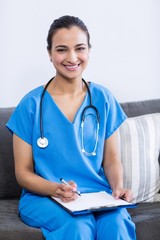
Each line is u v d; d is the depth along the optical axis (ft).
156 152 6.48
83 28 5.64
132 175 6.19
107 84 7.55
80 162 5.56
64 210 5.00
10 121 5.66
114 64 7.54
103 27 7.36
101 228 4.99
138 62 7.68
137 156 6.26
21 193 6.28
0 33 6.79
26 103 5.63
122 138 6.28
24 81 7.05
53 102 5.67
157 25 7.70
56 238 4.83
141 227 5.32
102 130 5.81
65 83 5.76
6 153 6.17
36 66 7.07
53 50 5.63
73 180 5.59
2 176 6.14
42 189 5.26
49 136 5.55
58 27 5.57
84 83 6.00
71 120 5.71
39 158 5.58
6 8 6.76
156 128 6.53
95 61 7.40
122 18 7.45
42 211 5.13
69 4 7.11
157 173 6.41
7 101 7.02
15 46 6.90
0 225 5.08
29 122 5.59
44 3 6.96
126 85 7.68
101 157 5.80
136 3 7.50
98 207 4.90
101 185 5.68
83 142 5.67
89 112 5.78
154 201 6.30
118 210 5.14
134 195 6.19
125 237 4.89
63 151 5.54
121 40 7.51
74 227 4.80
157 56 7.79
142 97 7.83
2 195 6.18
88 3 7.22
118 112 6.08
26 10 6.87
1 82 6.93
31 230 4.96
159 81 7.89
